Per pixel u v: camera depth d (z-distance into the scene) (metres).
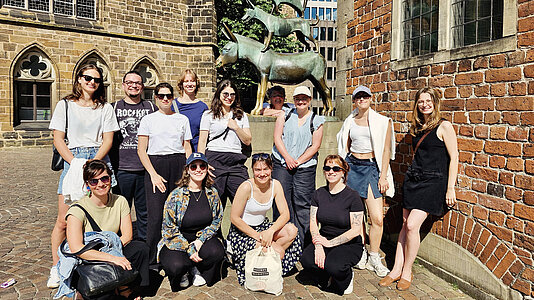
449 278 4.08
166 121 4.28
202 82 19.84
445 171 3.92
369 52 5.69
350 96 6.19
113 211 3.59
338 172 4.04
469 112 3.93
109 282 3.14
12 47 15.99
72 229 3.28
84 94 3.95
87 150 3.94
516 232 3.40
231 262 4.33
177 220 3.89
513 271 3.41
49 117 17.56
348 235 3.95
